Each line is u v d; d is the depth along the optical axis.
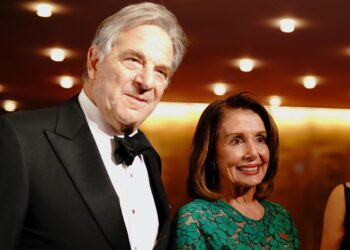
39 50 6.52
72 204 1.72
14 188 1.64
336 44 6.16
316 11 5.18
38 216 1.67
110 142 1.93
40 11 5.24
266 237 2.32
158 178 2.11
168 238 2.04
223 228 2.24
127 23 1.85
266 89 8.45
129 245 1.80
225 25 5.61
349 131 10.28
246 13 5.26
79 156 1.80
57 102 9.47
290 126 10.30
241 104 2.39
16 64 7.14
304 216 10.16
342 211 2.64
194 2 4.99
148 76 1.83
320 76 7.59
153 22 1.89
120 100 1.83
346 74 7.45
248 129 2.32
